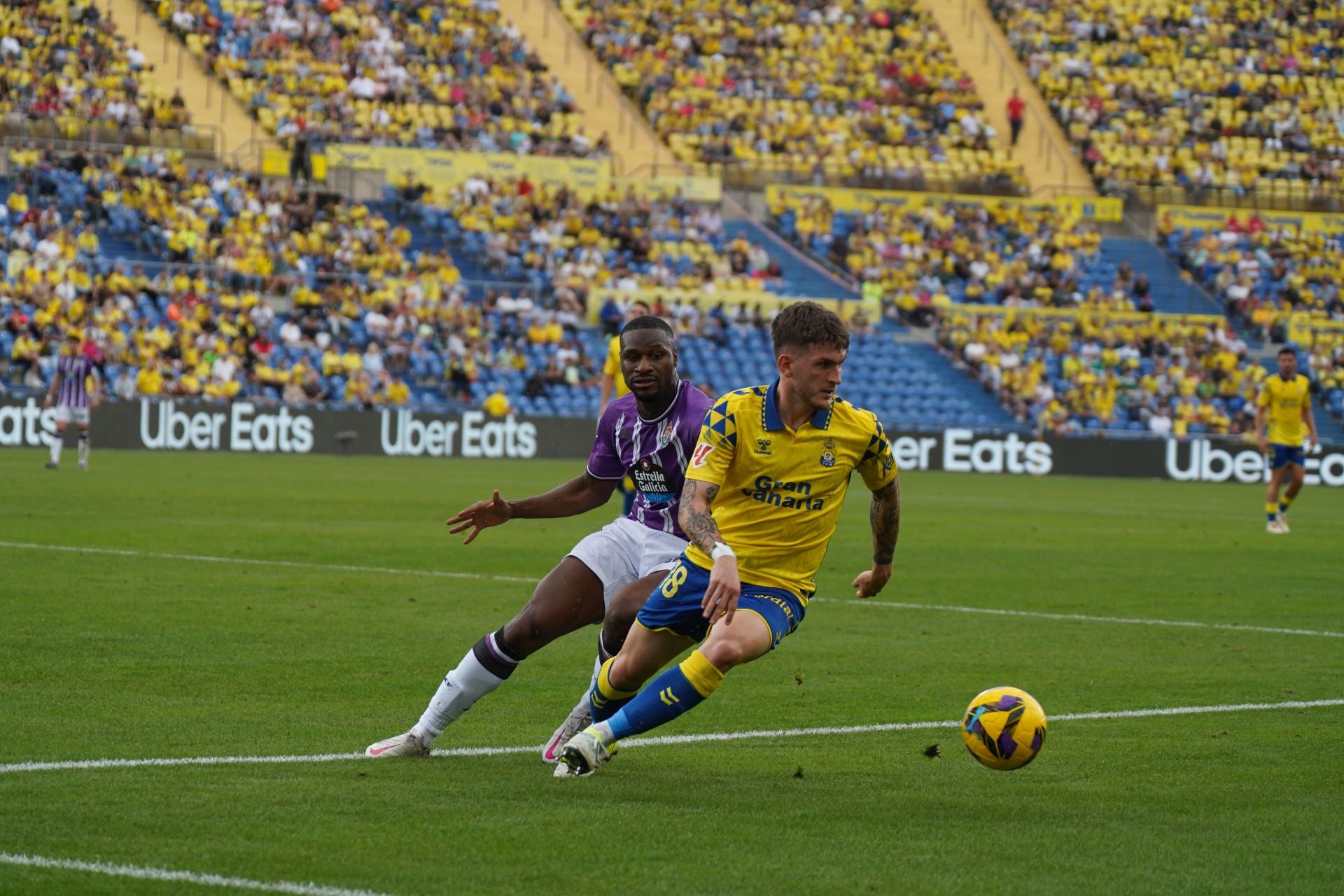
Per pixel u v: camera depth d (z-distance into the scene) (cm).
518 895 1138
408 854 1238
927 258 11150
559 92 11444
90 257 9056
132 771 1511
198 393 8750
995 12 13100
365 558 3672
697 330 10156
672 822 1372
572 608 1612
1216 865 1274
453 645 2422
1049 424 10250
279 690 1998
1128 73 12812
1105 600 3288
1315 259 11819
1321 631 2853
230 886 1134
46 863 1181
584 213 10694
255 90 10662
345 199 10281
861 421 1505
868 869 1234
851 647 2552
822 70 12212
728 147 11588
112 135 9881
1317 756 1741
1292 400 5325
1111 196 11819
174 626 2509
